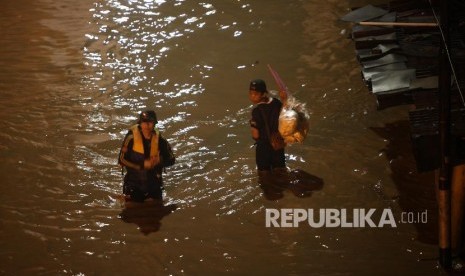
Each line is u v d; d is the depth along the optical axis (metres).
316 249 14.52
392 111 20.28
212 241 14.88
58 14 30.05
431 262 13.95
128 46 26.19
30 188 16.89
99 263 14.21
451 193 13.49
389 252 14.34
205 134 19.50
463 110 14.27
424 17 19.52
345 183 16.86
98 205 16.23
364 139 18.81
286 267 13.96
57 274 13.88
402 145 18.44
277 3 30.70
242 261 14.20
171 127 19.94
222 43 26.23
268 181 17.05
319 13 29.22
